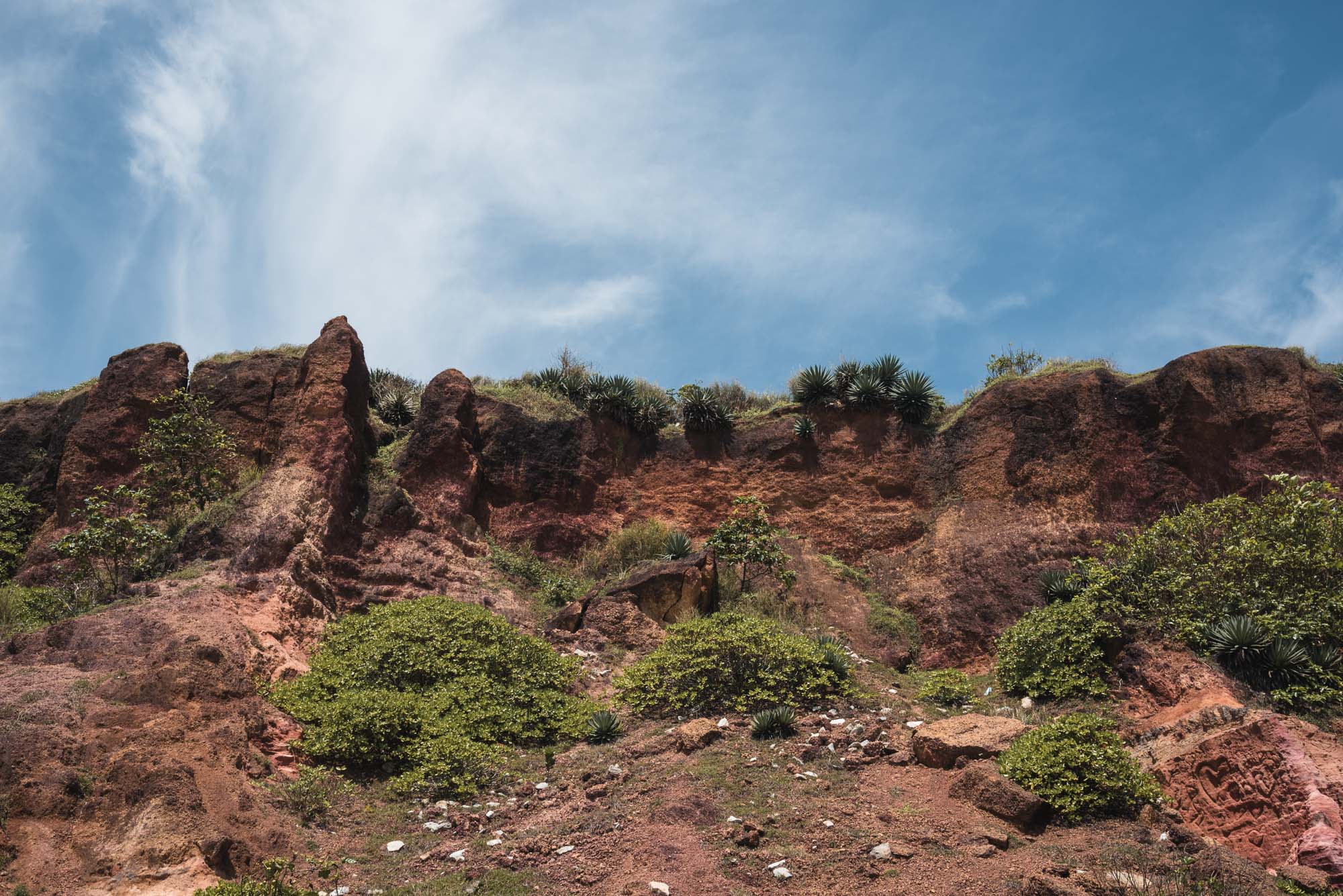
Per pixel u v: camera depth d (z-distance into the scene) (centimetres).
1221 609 1474
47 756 1005
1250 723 1099
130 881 884
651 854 955
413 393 2811
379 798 1189
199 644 1304
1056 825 1029
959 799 1067
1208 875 872
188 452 2080
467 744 1286
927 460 2420
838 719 1385
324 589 1798
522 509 2452
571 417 2605
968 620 1989
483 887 918
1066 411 2208
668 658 1536
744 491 2558
